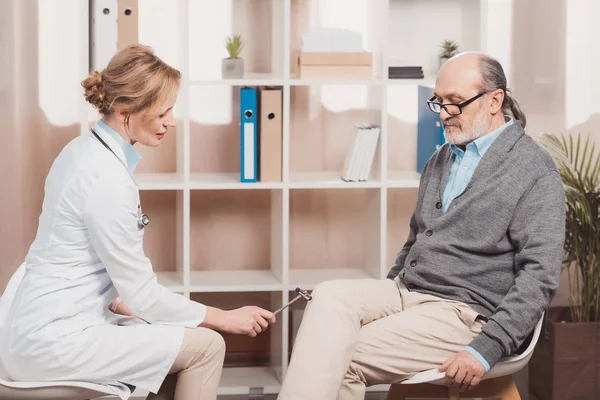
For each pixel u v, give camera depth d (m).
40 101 4.23
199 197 4.43
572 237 3.94
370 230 4.34
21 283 2.78
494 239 3.03
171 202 4.42
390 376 3.01
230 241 4.48
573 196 3.87
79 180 2.70
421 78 4.12
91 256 2.75
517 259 3.00
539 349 4.08
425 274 3.14
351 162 4.13
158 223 4.43
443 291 3.09
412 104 4.46
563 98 4.50
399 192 4.53
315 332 2.92
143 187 3.98
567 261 4.02
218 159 4.40
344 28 4.36
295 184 4.05
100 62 3.93
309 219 4.50
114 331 2.73
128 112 2.77
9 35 4.17
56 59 4.22
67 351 2.65
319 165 4.45
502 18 4.44
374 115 4.25
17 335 2.67
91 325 2.73
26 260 2.88
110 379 2.71
